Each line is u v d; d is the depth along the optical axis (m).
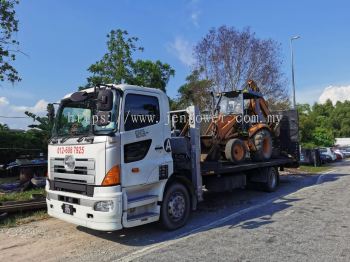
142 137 7.18
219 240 7.05
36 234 7.67
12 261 6.16
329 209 9.70
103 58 20.97
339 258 5.91
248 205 10.68
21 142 21.27
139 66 21.38
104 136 6.63
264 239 7.04
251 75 26.03
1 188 14.21
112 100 6.65
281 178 18.38
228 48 26.16
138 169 7.01
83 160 6.83
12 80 14.12
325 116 103.94
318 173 21.25
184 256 6.16
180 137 8.72
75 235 7.56
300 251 6.27
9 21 13.60
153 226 8.17
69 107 7.52
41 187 13.98
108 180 6.53
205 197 12.20
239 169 11.16
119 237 7.38
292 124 15.88
